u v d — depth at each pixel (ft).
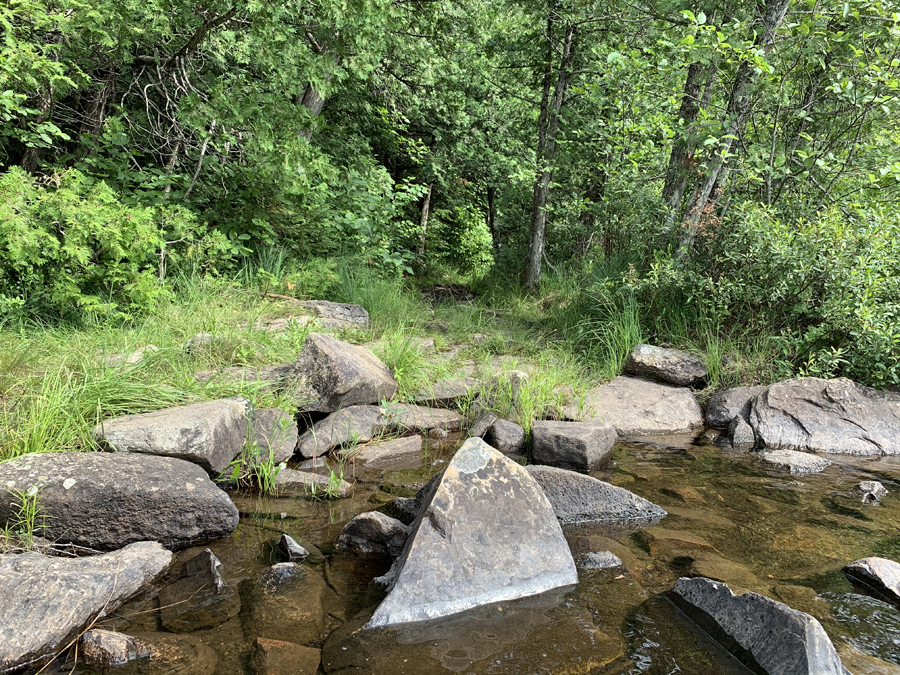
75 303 18.30
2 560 7.84
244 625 7.53
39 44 20.02
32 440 10.45
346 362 15.96
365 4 23.65
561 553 9.11
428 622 7.73
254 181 27.66
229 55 29.40
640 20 25.46
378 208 33.96
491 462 9.77
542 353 21.48
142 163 28.17
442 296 37.73
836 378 17.80
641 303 23.47
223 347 16.67
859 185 23.38
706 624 7.70
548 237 43.19
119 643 6.93
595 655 7.12
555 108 34.71
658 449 15.61
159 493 9.53
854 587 8.73
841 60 22.72
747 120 24.76
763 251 20.17
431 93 42.83
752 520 11.21
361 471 13.42
